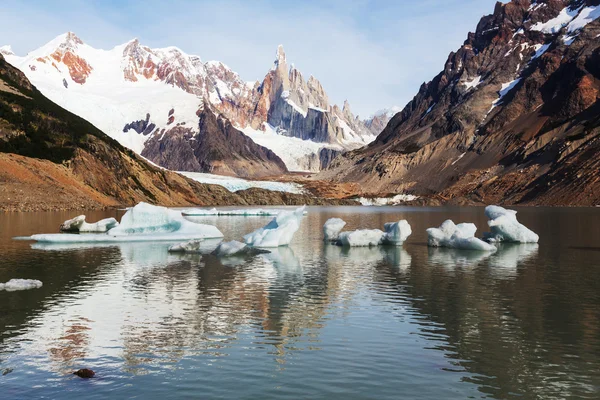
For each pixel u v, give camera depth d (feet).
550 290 81.87
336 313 67.41
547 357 50.72
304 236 178.70
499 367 48.26
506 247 142.20
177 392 42.83
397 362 49.52
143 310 68.54
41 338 56.24
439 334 58.18
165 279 90.84
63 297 75.92
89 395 42.22
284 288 83.46
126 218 166.71
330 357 50.83
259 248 139.95
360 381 45.11
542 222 250.16
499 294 79.10
